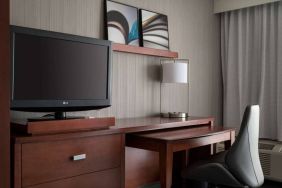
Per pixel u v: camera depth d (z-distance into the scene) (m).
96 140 1.83
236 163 1.96
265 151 3.15
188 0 3.47
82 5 2.48
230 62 3.74
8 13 1.42
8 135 1.42
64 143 1.67
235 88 3.72
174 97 3.31
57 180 1.65
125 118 2.76
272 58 3.41
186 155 2.88
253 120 2.02
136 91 2.90
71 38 1.94
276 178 3.08
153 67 3.06
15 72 1.70
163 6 3.17
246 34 3.61
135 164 2.66
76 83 1.98
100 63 2.12
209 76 3.77
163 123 2.31
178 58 3.34
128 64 2.82
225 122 3.80
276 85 3.39
